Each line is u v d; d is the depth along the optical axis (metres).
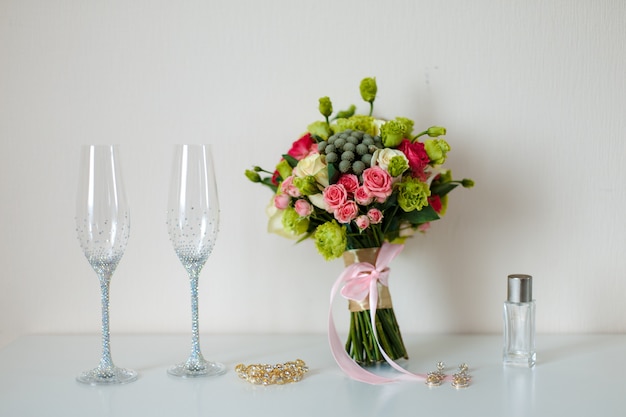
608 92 1.56
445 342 1.53
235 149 1.60
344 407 1.14
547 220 1.59
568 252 1.59
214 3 1.58
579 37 1.56
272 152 1.60
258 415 1.11
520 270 1.60
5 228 1.63
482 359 1.39
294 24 1.58
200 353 1.36
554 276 1.59
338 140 1.29
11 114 1.61
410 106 1.58
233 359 1.42
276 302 1.62
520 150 1.58
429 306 1.61
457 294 1.61
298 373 1.29
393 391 1.22
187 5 1.59
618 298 1.59
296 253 1.61
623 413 1.10
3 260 1.64
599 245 1.58
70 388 1.26
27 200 1.62
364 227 1.25
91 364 1.40
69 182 1.62
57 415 1.13
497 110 1.58
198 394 1.22
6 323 1.64
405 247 1.61
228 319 1.63
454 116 1.58
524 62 1.57
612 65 1.56
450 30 1.57
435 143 1.33
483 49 1.57
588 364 1.35
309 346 1.51
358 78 1.58
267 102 1.59
